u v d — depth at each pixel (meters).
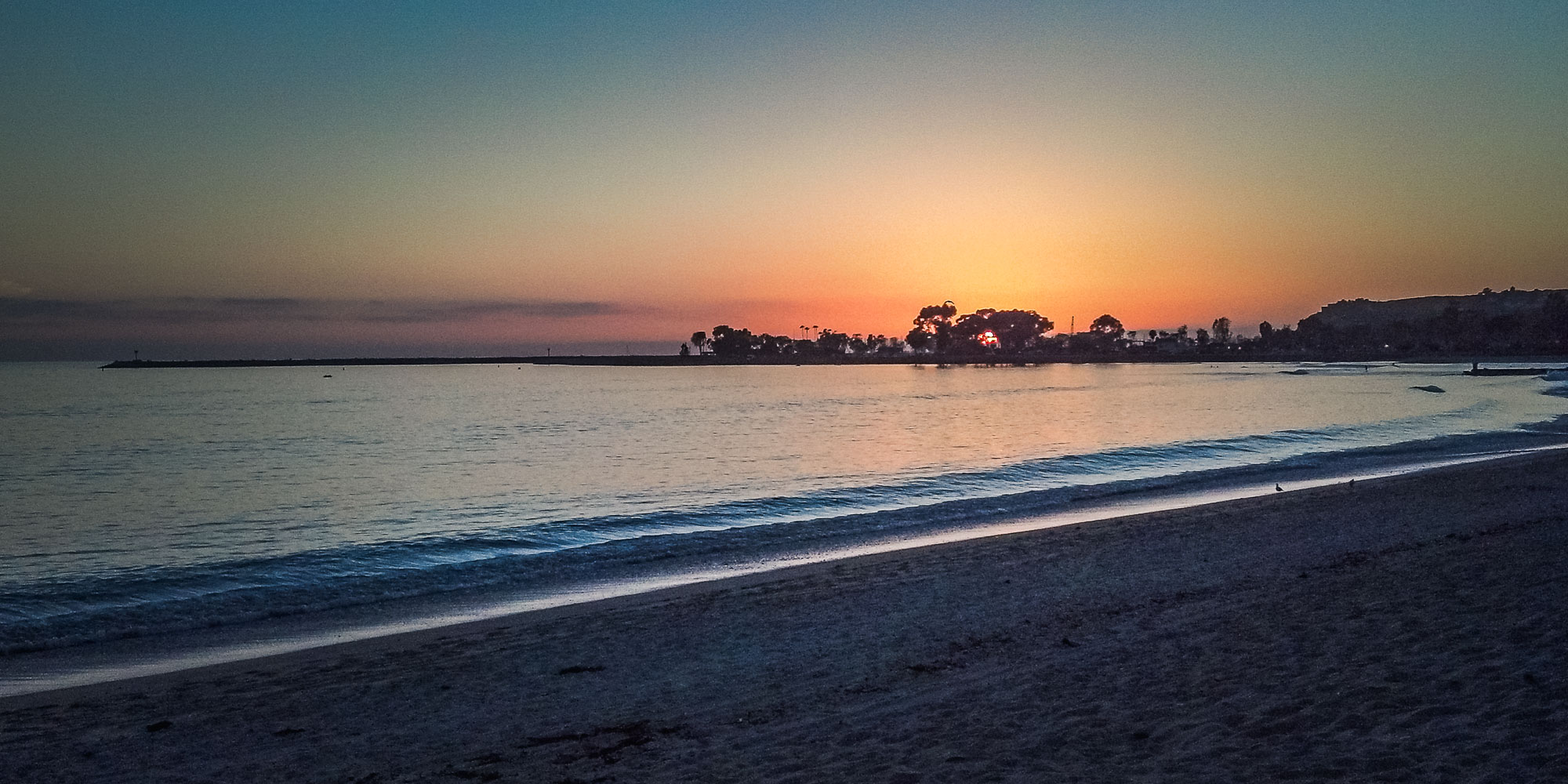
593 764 7.75
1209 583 14.09
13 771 8.25
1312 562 15.28
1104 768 6.64
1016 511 24.56
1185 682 8.61
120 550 22.89
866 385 159.50
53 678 11.55
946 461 40.22
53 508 30.92
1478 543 15.24
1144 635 10.81
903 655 10.94
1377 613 10.48
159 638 13.54
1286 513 21.48
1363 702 7.45
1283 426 57.25
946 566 16.59
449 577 17.67
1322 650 9.18
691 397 117.94
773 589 15.26
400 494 33.22
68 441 59.25
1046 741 7.35
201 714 9.77
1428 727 6.77
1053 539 19.08
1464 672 7.94
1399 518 19.73
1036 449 45.28
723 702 9.43
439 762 8.08
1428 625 9.66
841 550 19.62
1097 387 138.88
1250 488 27.80
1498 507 20.41
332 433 65.06
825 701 9.20
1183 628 10.93
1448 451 37.50
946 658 10.64
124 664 12.17
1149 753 6.84
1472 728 6.66
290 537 24.39
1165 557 16.64
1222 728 7.24
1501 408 69.38
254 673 11.35
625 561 18.95
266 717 9.63
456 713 9.53
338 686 10.66
